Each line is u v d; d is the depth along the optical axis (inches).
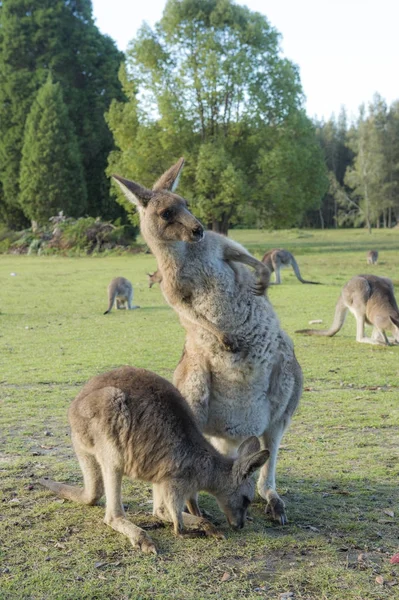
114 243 1491.1
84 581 140.6
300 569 146.3
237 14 1363.2
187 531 164.4
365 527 168.9
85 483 178.9
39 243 1533.0
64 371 363.9
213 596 134.4
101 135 1760.6
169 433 160.2
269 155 1320.1
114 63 1813.5
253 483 166.4
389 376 356.2
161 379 172.1
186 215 179.3
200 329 183.3
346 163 3636.8
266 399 186.5
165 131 1373.0
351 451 232.8
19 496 189.2
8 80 1713.8
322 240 2025.1
